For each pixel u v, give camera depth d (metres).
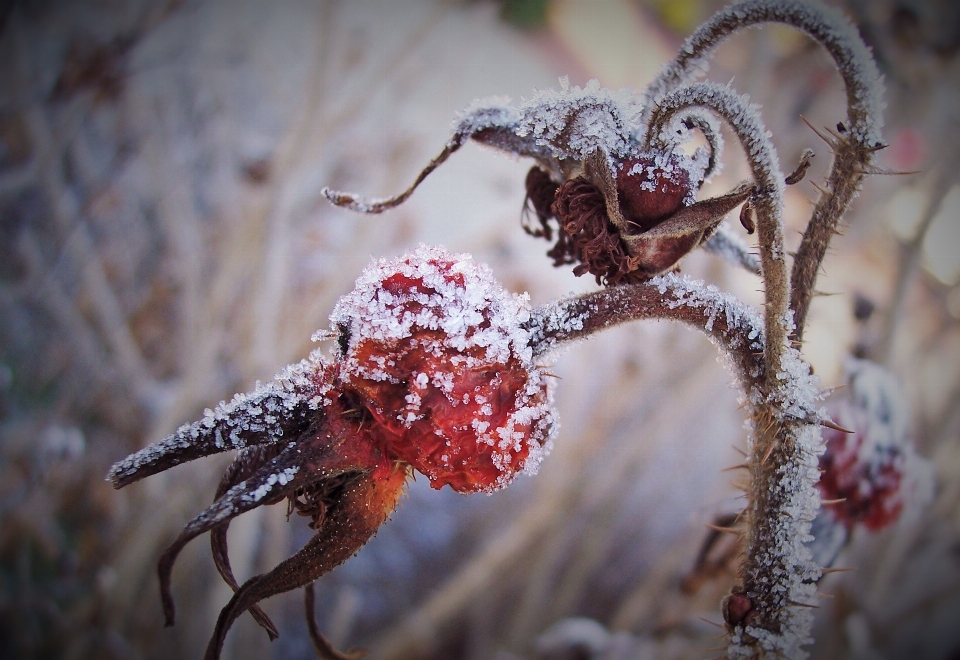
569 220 0.11
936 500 0.27
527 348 0.10
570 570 0.34
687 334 0.32
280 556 0.30
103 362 0.34
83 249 0.34
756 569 0.10
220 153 0.35
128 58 0.34
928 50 0.30
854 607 0.25
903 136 0.31
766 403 0.10
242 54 0.37
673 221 0.10
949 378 0.31
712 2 0.38
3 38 0.33
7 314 0.35
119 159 0.36
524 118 0.10
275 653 0.32
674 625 0.27
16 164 0.35
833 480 0.16
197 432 0.10
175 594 0.31
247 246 0.31
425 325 0.10
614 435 0.33
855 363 0.17
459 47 0.39
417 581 0.34
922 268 0.31
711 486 0.34
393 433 0.10
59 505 0.32
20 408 0.33
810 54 0.32
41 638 0.30
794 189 0.33
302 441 0.10
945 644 0.28
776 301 0.10
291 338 0.32
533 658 0.30
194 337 0.32
